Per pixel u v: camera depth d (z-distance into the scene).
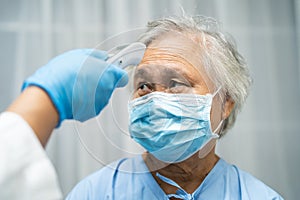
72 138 1.36
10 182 0.43
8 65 1.43
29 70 1.43
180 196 0.83
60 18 1.47
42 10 1.47
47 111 0.49
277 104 1.53
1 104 1.41
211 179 0.87
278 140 1.51
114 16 1.48
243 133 1.50
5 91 1.42
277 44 1.57
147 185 0.86
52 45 1.45
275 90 1.54
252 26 1.56
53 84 0.51
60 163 1.36
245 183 0.89
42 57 1.44
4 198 0.43
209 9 1.53
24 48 1.44
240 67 0.92
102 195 0.87
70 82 0.53
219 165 0.90
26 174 0.44
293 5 1.58
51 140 1.36
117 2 1.48
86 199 0.87
